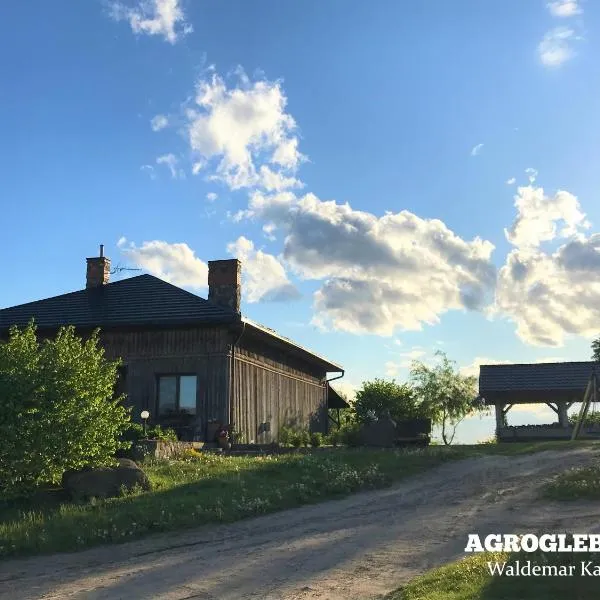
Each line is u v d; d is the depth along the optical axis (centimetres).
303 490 1498
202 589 909
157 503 1364
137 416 2508
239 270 2648
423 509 1337
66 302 2786
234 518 1317
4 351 1525
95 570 1041
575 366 3703
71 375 1521
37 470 1427
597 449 1936
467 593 764
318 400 3575
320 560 1016
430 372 3578
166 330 2567
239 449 2288
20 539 1183
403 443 2377
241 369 2612
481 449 2097
